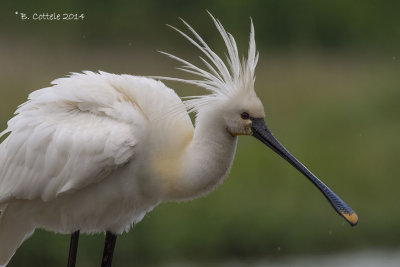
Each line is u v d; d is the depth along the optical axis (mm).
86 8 29062
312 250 15250
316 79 25125
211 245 14766
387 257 14688
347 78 25875
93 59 24469
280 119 20562
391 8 33000
